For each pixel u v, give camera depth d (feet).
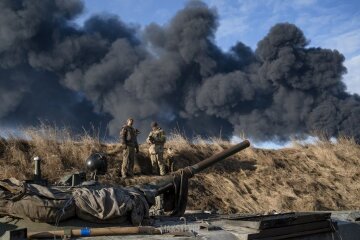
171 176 29.19
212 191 54.49
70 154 53.06
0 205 21.47
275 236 22.09
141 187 27.22
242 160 63.41
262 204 54.80
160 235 20.68
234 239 20.92
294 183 60.39
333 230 25.11
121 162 54.90
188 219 26.68
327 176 64.23
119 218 22.89
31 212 21.18
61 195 22.04
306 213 25.38
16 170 47.78
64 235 19.57
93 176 28.58
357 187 62.75
